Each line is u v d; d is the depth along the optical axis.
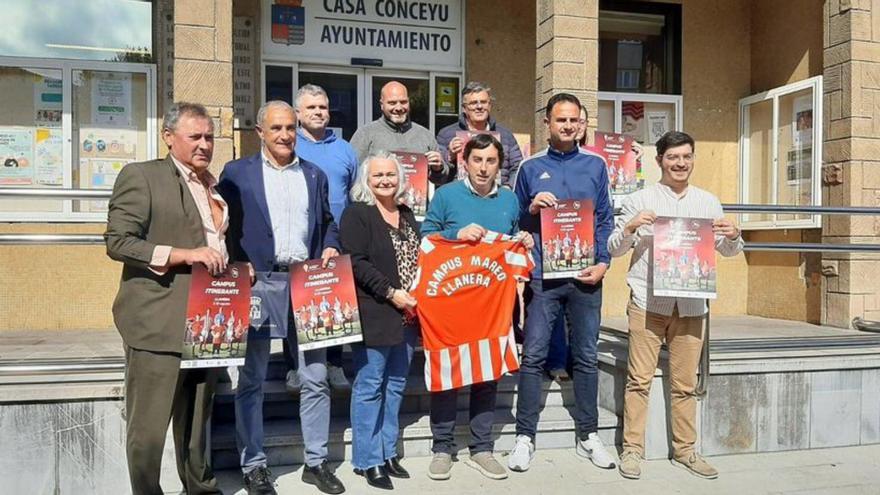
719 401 4.78
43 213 6.38
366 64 7.26
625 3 7.97
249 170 3.74
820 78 7.04
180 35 5.18
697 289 4.09
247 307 3.33
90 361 4.16
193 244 3.27
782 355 5.01
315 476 3.93
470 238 4.06
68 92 6.54
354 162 4.62
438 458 4.22
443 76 7.52
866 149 6.74
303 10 7.09
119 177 3.22
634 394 4.41
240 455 3.89
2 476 3.76
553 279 4.32
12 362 4.04
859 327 6.57
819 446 5.00
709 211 4.29
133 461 3.28
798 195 7.39
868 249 5.29
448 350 4.08
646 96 8.03
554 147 4.43
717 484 4.25
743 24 8.20
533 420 4.42
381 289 3.81
